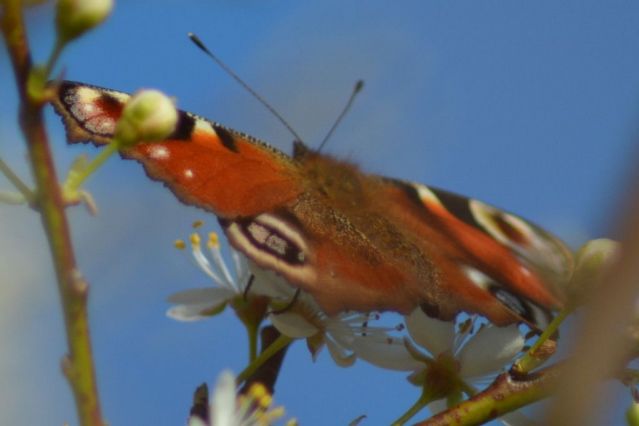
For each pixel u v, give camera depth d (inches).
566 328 21.8
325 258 33.6
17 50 31.4
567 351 20.7
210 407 32.5
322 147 34.2
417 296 33.6
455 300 33.7
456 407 32.9
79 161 31.6
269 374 33.5
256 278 33.7
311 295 33.5
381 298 33.6
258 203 33.7
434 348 33.6
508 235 33.7
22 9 31.4
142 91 31.9
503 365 33.6
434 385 33.6
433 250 33.9
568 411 19.8
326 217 33.8
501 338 33.7
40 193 31.5
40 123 31.4
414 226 34.0
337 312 33.4
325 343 33.6
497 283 33.6
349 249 33.7
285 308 33.6
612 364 20.1
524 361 32.9
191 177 33.6
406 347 33.6
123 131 31.8
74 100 33.4
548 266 33.5
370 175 34.3
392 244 33.8
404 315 33.5
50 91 31.4
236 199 33.6
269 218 33.6
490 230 33.8
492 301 33.6
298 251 33.6
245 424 32.7
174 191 33.6
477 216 33.9
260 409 32.8
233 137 33.8
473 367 33.6
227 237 33.5
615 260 20.2
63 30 31.4
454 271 33.8
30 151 31.4
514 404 32.9
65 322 31.5
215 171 33.7
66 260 31.5
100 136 33.4
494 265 33.7
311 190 33.8
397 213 34.1
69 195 31.5
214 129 33.8
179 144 33.6
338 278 33.6
